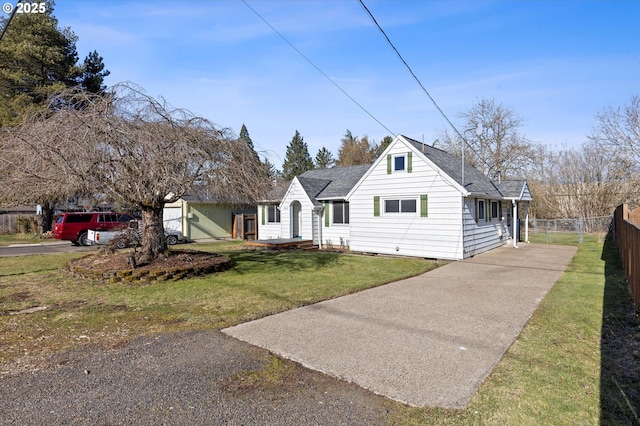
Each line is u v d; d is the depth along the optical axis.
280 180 10.95
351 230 15.79
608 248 15.67
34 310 6.34
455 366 4.06
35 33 21.69
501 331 5.24
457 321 5.73
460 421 2.99
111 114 7.78
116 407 3.21
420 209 13.71
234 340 4.89
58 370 3.96
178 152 8.02
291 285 8.38
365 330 5.31
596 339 4.83
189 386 3.60
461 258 12.70
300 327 5.43
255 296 7.32
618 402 3.24
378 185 14.91
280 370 3.97
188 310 6.32
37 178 7.45
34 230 25.58
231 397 3.39
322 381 3.72
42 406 3.22
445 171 13.09
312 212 18.02
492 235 16.50
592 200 26.41
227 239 23.55
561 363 4.10
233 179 9.05
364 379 3.76
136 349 4.57
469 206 13.55
